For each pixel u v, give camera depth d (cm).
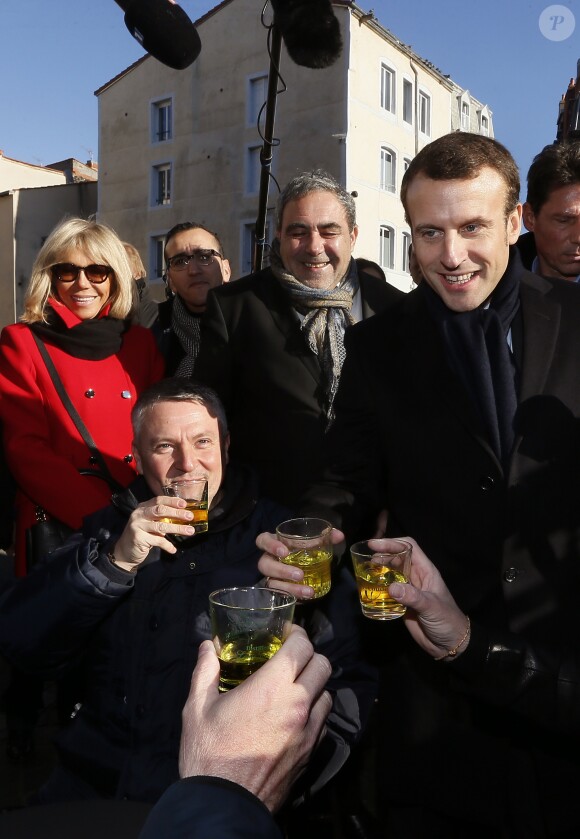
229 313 279
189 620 175
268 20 2077
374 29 2036
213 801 76
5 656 175
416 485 167
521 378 159
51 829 115
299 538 158
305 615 176
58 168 3150
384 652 176
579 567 152
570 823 153
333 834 248
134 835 113
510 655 133
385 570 145
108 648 178
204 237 386
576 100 812
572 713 130
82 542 173
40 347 277
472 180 147
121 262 292
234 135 2164
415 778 167
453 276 154
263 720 86
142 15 254
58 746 178
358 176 2023
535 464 153
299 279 274
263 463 268
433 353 168
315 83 2005
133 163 2411
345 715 168
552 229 277
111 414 281
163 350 392
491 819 158
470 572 162
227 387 278
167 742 170
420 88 2295
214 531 182
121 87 2433
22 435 265
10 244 2542
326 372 265
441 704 165
